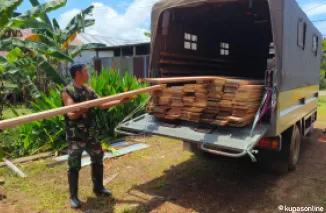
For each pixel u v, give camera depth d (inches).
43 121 218.2
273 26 132.3
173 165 186.2
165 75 181.0
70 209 128.1
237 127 133.7
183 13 189.9
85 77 125.5
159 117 157.6
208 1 144.8
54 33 375.9
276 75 130.5
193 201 137.3
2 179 155.7
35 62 287.4
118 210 127.6
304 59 189.0
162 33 171.9
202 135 133.1
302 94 191.6
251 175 171.8
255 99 128.2
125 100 133.9
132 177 165.6
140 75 569.3
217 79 136.6
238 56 304.5
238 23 249.8
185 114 144.2
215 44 255.4
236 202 136.8
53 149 212.8
